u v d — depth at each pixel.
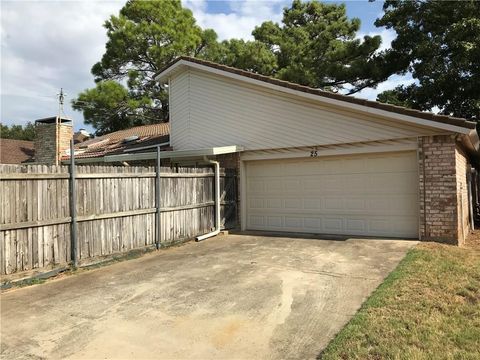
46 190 6.56
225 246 8.89
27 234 6.24
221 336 4.11
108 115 27.38
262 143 10.95
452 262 6.55
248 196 11.53
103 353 3.80
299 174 10.64
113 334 4.23
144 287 5.90
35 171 6.37
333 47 24.02
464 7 16.81
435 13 17.81
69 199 6.96
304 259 7.25
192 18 29.31
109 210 7.68
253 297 5.26
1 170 5.89
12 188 6.05
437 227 8.47
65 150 17.42
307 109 10.17
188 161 12.41
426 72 17.31
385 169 9.35
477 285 5.32
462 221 9.29
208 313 4.75
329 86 24.09
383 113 8.64
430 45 17.22
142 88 28.19
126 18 27.69
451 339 3.75
